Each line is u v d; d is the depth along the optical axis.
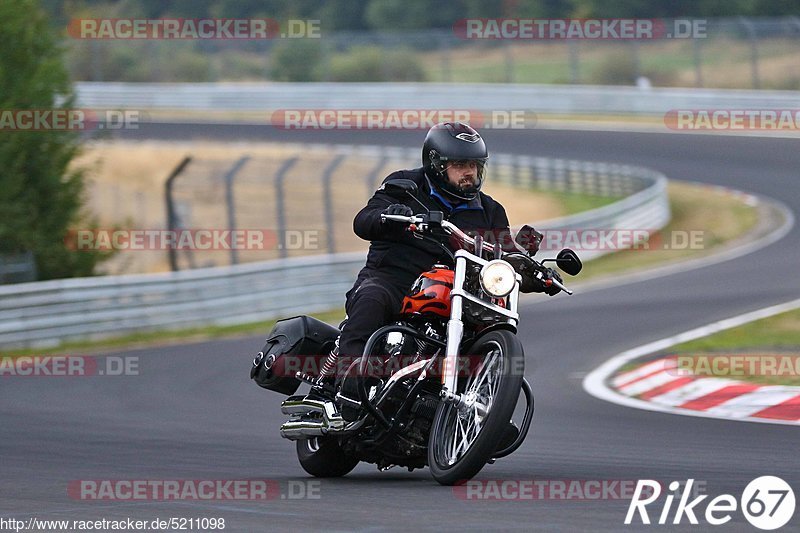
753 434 23.83
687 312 50.41
